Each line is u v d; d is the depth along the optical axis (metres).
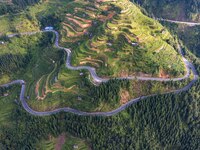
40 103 190.75
